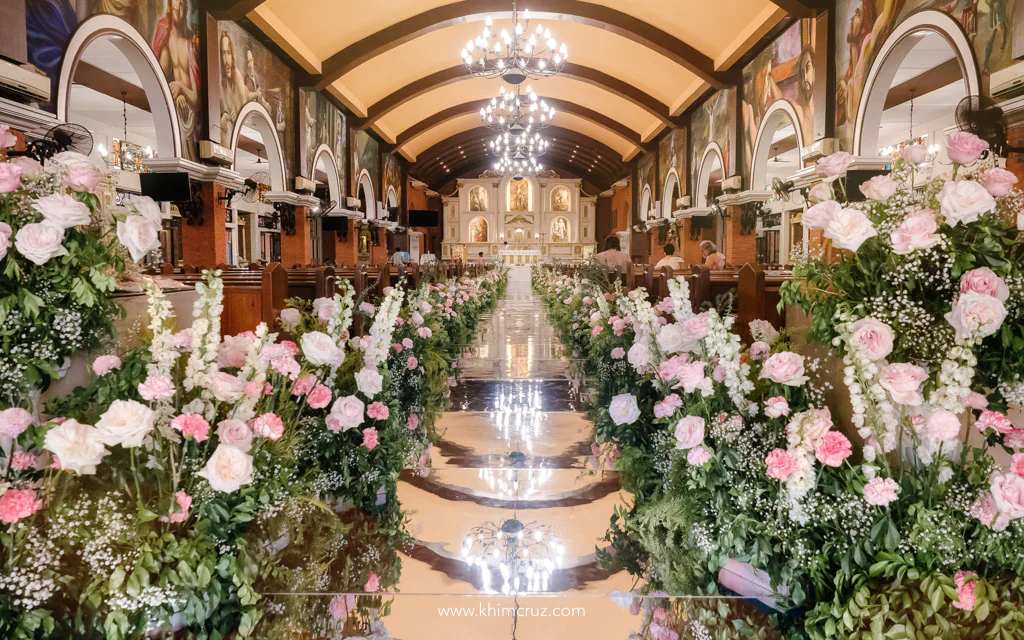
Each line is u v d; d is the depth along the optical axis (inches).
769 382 90.0
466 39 639.1
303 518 102.5
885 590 68.2
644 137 842.2
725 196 559.5
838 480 76.5
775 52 478.6
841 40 387.9
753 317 169.0
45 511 69.8
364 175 788.6
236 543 79.4
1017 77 239.6
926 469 71.8
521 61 518.3
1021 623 63.2
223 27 418.9
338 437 118.0
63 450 62.7
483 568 92.0
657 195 842.8
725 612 81.5
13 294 72.5
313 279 218.1
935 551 67.9
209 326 78.0
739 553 85.0
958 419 70.9
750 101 533.0
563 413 179.8
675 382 115.9
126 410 65.6
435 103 830.5
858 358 68.9
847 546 72.8
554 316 421.4
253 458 78.2
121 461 74.6
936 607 64.4
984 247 67.9
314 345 89.8
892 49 331.6
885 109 591.8
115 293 90.5
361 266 205.8
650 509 106.8
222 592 76.2
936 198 72.6
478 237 1331.2
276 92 513.3
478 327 385.4
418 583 88.0
